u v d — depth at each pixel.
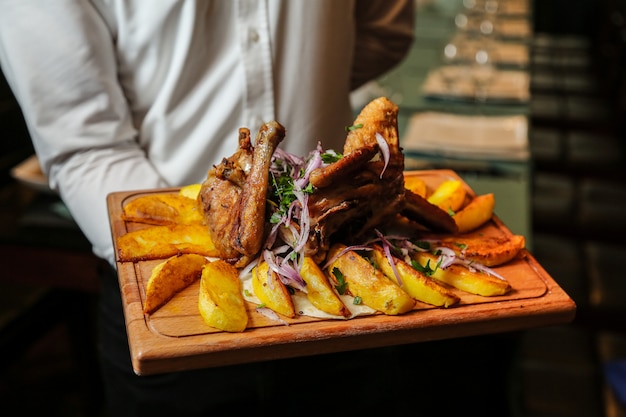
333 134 1.04
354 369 1.03
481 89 1.63
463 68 1.75
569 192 2.03
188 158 0.97
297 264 0.70
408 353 1.05
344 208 0.70
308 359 1.00
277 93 0.97
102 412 1.46
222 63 0.94
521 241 0.79
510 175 1.26
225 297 0.68
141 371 0.64
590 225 1.84
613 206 1.93
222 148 0.97
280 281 0.69
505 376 1.08
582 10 3.57
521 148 1.34
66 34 0.86
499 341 1.06
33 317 1.28
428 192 0.91
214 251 0.75
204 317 0.67
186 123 0.96
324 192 0.71
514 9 2.63
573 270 1.63
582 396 1.36
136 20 0.91
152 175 0.91
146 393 1.01
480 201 0.84
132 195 0.86
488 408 1.10
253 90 0.95
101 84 0.89
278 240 0.73
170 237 0.75
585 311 1.53
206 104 0.95
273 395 1.02
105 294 1.02
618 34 2.49
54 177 0.93
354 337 0.68
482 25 2.06
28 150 1.50
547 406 1.34
